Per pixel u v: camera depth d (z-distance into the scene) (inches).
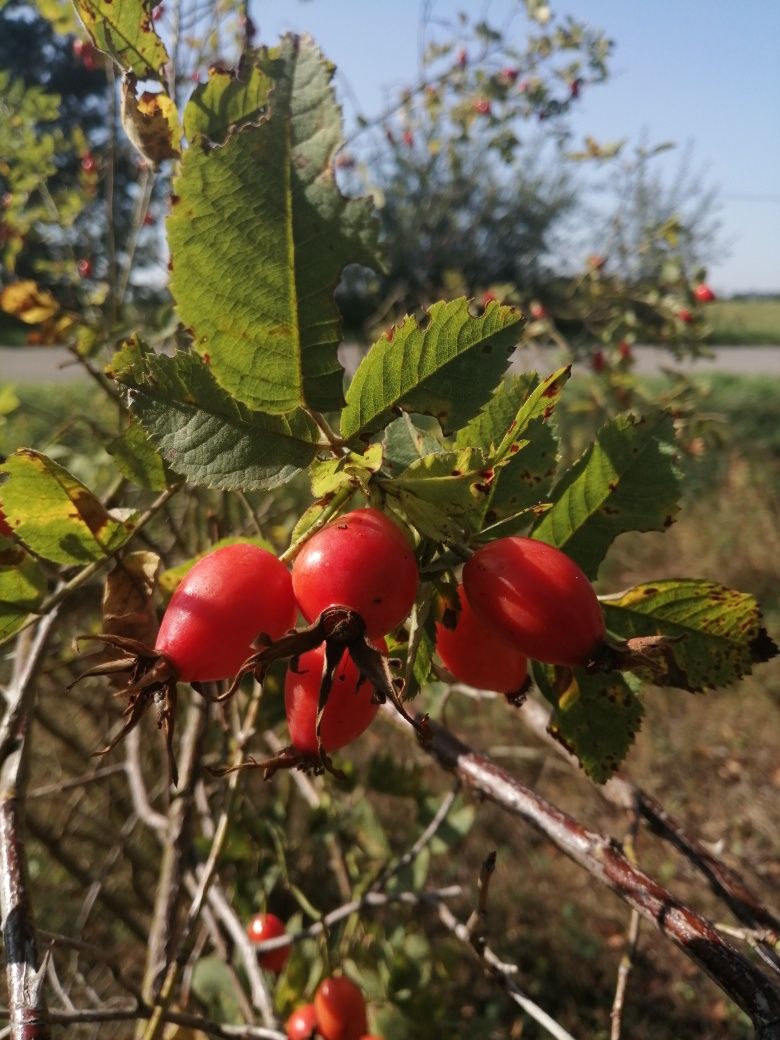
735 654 5.0
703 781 24.6
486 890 5.9
